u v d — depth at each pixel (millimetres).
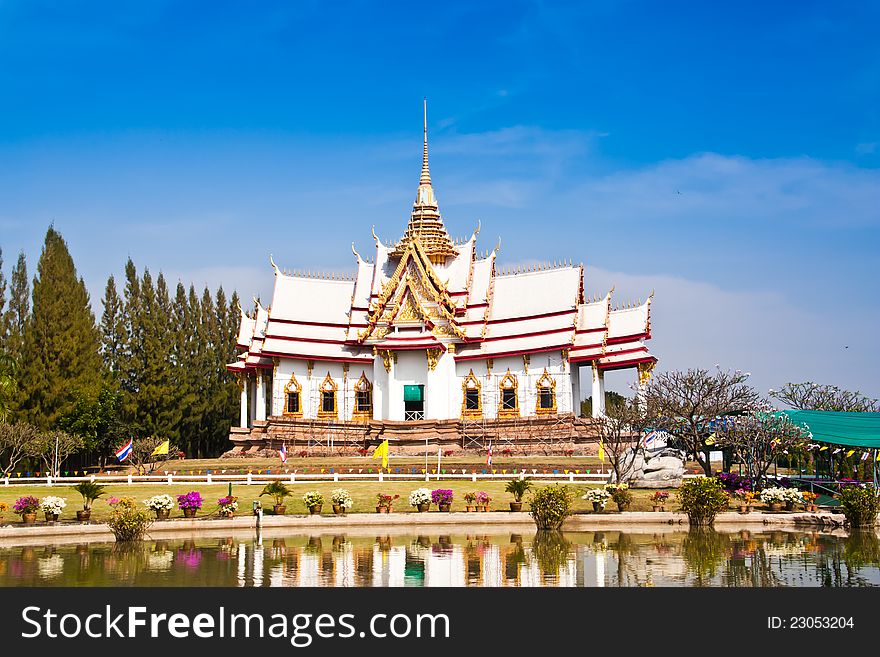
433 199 101875
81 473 78562
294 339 92250
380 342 90875
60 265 93000
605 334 87250
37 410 85750
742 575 34062
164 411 99312
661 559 37969
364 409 92375
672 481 63156
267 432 88875
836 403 103250
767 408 65938
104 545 43500
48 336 87812
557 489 49688
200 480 66438
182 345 106375
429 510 54188
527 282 92188
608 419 69375
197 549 41812
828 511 52438
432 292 91750
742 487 60875
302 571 35312
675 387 65812
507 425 86688
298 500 57250
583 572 34812
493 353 89188
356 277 96375
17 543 44406
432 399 89562
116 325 101750
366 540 44938
